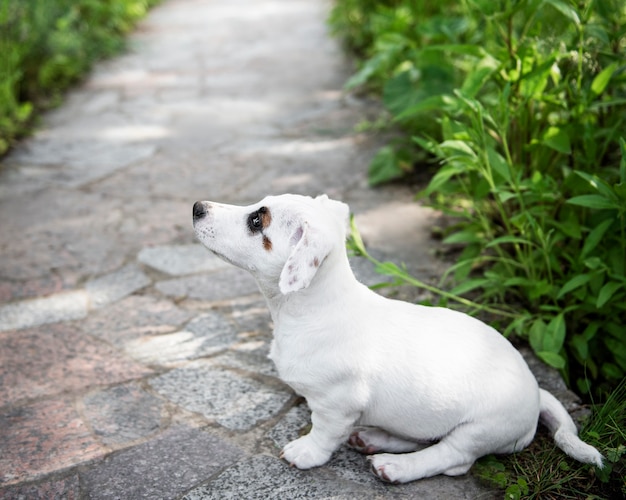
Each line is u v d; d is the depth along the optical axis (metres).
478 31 1.34
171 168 1.45
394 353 0.77
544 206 0.99
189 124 1.68
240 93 1.89
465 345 0.78
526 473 0.79
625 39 1.13
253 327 1.00
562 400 0.87
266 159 1.48
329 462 0.81
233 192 1.34
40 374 0.93
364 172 1.40
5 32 1.65
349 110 1.73
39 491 0.78
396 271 0.94
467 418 0.76
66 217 1.27
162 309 1.04
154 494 0.77
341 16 2.17
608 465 0.77
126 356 0.96
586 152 1.00
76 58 2.04
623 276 0.93
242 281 1.10
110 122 1.70
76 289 1.08
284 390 0.90
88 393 0.90
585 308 0.94
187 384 0.91
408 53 1.59
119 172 1.44
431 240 1.17
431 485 0.77
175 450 0.82
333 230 0.75
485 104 1.18
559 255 1.03
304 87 1.92
